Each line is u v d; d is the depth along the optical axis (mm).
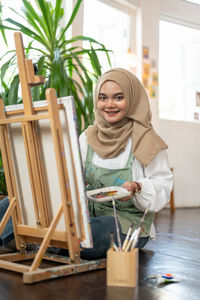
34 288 1226
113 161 1745
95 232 1527
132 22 4527
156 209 1679
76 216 1349
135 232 1376
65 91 2420
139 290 1229
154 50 4695
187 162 5094
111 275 1271
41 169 1397
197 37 5051
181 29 5188
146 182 1623
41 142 1392
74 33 3719
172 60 5113
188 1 5020
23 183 1505
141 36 4547
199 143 5219
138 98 1800
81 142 1888
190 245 2184
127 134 1735
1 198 2338
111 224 1573
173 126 4953
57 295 1159
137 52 4559
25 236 1580
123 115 1736
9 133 1502
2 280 1319
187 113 5223
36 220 1427
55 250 1684
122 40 4422
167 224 3158
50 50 2717
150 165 1727
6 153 1512
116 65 4363
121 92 1712
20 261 1624
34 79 1363
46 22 2652
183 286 1298
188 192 5090
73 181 1324
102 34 4211
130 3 4426
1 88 2430
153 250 1982
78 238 1359
